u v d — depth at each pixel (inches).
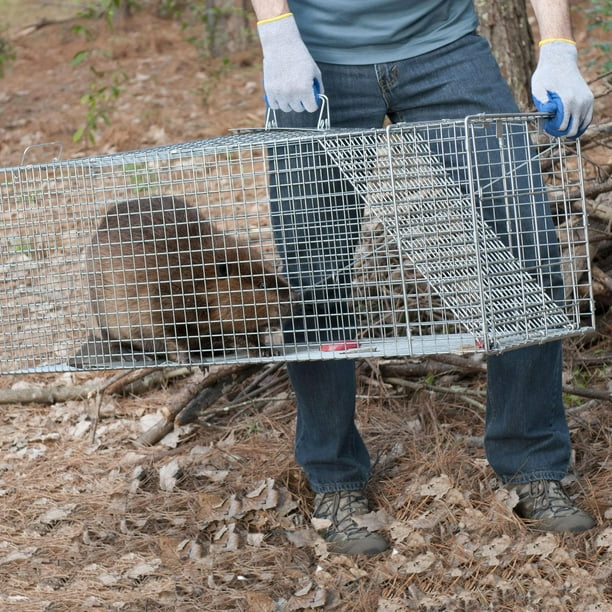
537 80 117.3
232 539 136.5
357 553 131.6
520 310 112.8
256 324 134.7
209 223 143.2
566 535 130.1
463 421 167.9
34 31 523.8
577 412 163.0
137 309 140.7
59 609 124.0
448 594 122.3
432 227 114.9
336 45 130.4
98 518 146.8
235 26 451.8
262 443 165.2
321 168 121.1
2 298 139.4
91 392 193.9
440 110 130.4
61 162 122.4
